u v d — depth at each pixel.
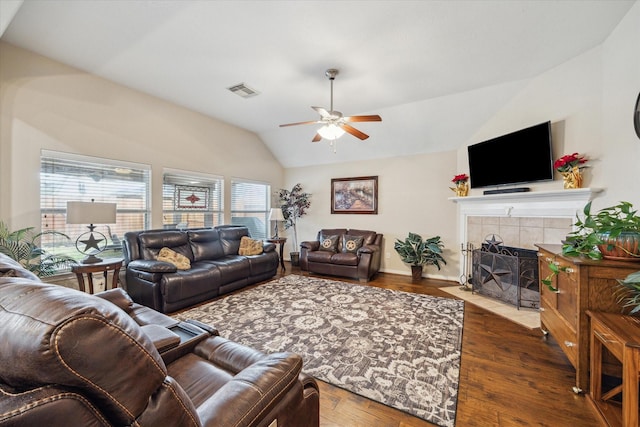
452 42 2.54
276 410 0.91
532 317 2.96
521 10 2.13
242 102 4.04
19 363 0.48
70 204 2.69
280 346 2.33
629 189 2.21
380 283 4.43
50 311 0.51
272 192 6.23
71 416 0.48
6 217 2.72
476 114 3.90
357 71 3.09
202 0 2.05
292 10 2.13
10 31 2.47
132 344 0.55
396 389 1.78
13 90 2.74
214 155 4.84
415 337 2.49
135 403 0.55
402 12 2.15
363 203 5.56
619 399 1.57
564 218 3.02
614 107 2.38
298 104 4.11
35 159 2.89
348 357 2.16
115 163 3.51
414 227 5.05
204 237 4.27
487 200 3.82
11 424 0.43
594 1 2.05
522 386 1.80
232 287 3.87
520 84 3.34
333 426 1.49
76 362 0.48
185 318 2.93
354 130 3.23
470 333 2.57
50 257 2.82
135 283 3.24
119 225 3.64
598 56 2.59
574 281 1.74
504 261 3.45
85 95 3.22
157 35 2.48
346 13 2.16
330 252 5.11
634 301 1.46
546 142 3.00
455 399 1.68
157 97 3.91
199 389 1.13
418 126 4.43
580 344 1.67
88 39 2.57
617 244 1.62
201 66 3.02
